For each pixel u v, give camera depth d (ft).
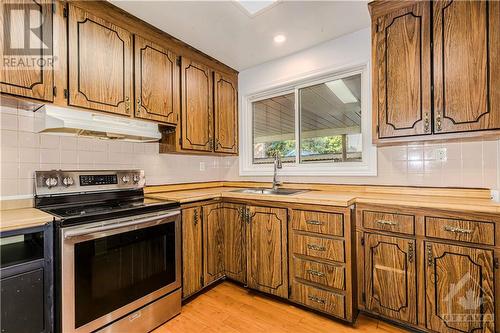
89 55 5.42
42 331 4.09
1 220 3.92
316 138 8.41
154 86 6.75
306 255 6.09
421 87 5.44
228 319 5.92
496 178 5.46
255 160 10.11
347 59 7.32
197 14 6.08
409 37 5.57
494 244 4.37
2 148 5.02
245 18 6.31
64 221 4.27
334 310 5.68
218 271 7.59
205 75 8.45
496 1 4.71
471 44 4.92
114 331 4.87
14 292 3.86
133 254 5.24
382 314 5.53
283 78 8.69
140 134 6.29
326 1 5.72
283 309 6.32
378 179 6.91
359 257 5.84
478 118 4.85
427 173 6.23
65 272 4.22
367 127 7.16
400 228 5.29
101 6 5.57
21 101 4.74
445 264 4.80
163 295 5.81
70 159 6.00
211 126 8.63
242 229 7.35
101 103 5.61
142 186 7.11
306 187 8.18
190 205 6.76
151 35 6.70
